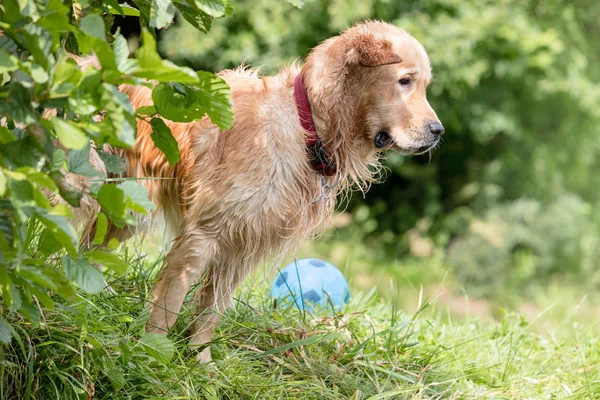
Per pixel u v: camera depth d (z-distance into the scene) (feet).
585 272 46.55
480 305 42.47
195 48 39.06
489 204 48.19
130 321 11.71
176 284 12.76
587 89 46.50
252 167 12.53
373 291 17.44
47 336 10.64
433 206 47.91
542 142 48.83
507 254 45.14
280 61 40.55
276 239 13.17
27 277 8.00
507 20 43.42
